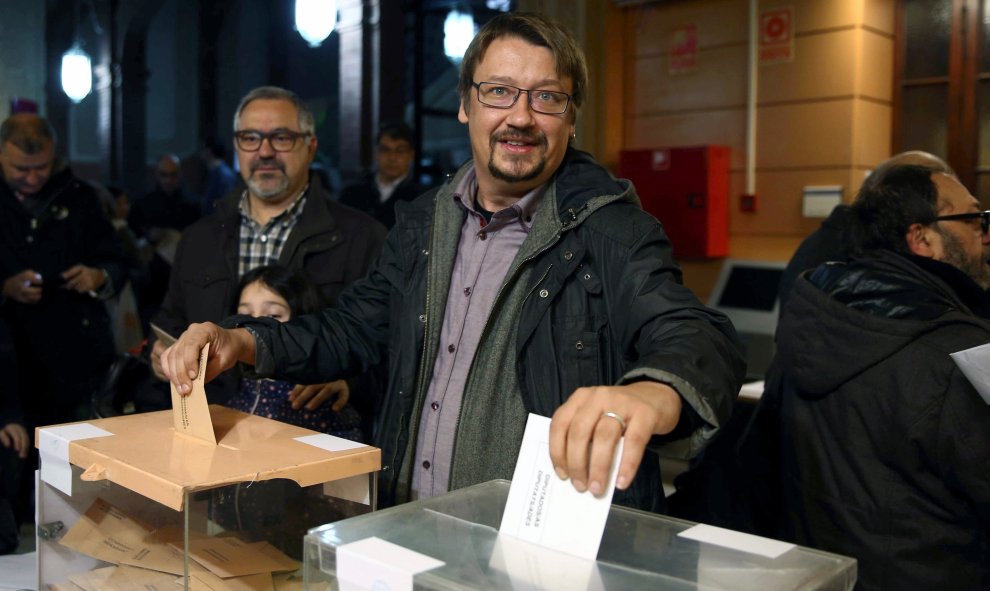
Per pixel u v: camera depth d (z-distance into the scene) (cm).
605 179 147
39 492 129
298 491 113
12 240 312
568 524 93
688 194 397
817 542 167
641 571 87
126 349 371
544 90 141
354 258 243
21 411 296
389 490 152
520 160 142
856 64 361
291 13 1096
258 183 240
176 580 104
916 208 172
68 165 329
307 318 156
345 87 609
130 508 113
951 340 151
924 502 154
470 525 100
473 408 144
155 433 128
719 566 89
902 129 379
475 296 150
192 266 249
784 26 380
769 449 189
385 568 87
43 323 314
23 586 139
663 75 422
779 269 384
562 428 93
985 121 359
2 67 705
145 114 873
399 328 155
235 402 186
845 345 159
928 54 372
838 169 369
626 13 433
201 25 1030
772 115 388
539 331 140
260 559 108
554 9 426
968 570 154
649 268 131
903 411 151
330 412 187
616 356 139
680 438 106
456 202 157
